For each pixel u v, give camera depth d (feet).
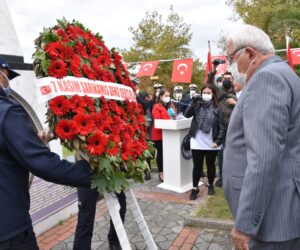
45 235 12.93
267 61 6.24
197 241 11.80
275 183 5.74
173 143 17.62
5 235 5.57
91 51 7.19
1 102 5.62
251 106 5.66
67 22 7.01
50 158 5.55
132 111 7.78
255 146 5.45
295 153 5.86
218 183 17.71
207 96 15.31
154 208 15.28
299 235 5.90
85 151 5.84
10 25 13.12
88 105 6.22
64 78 6.08
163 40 78.38
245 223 5.58
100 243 12.07
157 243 11.85
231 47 6.54
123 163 6.32
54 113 5.74
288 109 5.52
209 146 15.55
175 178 17.81
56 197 13.91
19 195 5.76
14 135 5.39
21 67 12.44
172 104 21.29
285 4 52.11
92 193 9.59
